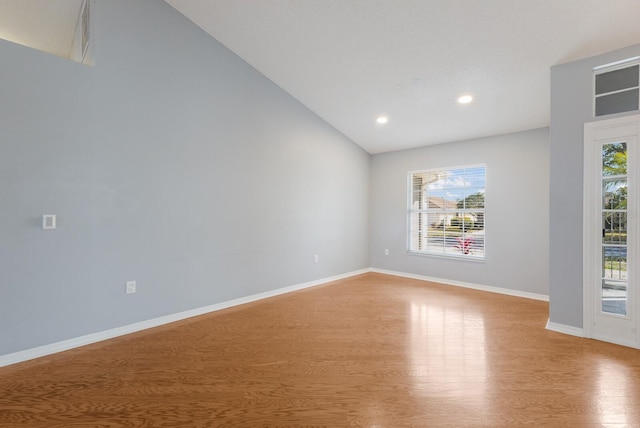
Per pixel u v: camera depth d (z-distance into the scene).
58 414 1.80
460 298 4.28
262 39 3.56
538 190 4.30
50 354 2.56
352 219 5.73
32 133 2.47
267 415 1.80
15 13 3.25
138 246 3.08
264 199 4.25
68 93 2.64
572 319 2.99
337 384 2.12
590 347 2.70
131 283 3.03
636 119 2.65
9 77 2.37
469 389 2.06
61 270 2.62
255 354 2.58
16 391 2.03
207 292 3.64
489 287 4.70
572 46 2.82
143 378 2.20
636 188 2.66
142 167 3.10
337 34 3.23
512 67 3.22
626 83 2.74
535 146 4.34
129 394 2.00
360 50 3.39
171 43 3.31
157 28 3.20
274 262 4.40
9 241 2.38
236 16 3.30
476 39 2.93
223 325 3.24
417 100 4.11
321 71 3.92
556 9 2.49
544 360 2.46
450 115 4.33
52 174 2.57
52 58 2.56
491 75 3.40
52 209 2.57
